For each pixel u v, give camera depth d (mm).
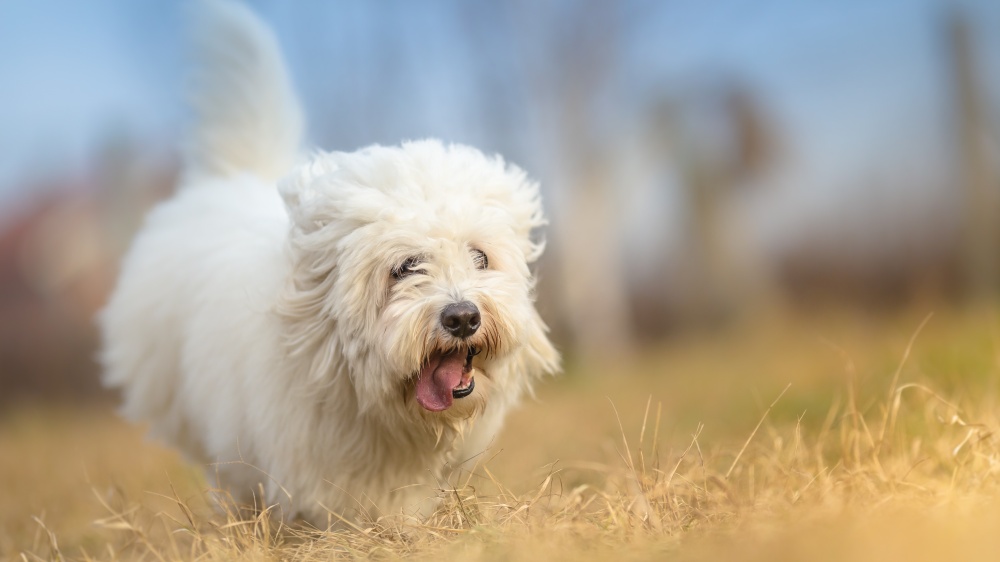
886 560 3064
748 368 11703
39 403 20531
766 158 21938
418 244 4617
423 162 4891
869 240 20453
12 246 22406
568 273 19641
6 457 10484
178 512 5707
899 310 17484
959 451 4781
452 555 3914
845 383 7734
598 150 19891
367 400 4711
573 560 3623
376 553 4180
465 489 4727
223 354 5242
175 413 6129
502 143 19703
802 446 5266
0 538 5875
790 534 3479
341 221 4711
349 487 4938
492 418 5156
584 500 4973
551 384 15055
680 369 13758
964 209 19125
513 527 4148
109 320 6734
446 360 4648
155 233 6594
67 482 7871
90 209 22312
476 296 4574
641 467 4781
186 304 5828
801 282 21438
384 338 4551
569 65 19688
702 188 21969
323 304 4789
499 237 4828
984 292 18281
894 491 4172
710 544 3609
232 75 6977
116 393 20781
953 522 3408
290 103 7172
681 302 22531
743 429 7121
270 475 4949
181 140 7195
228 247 5707
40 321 21703
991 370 6582
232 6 6992
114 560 4711
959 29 19422
